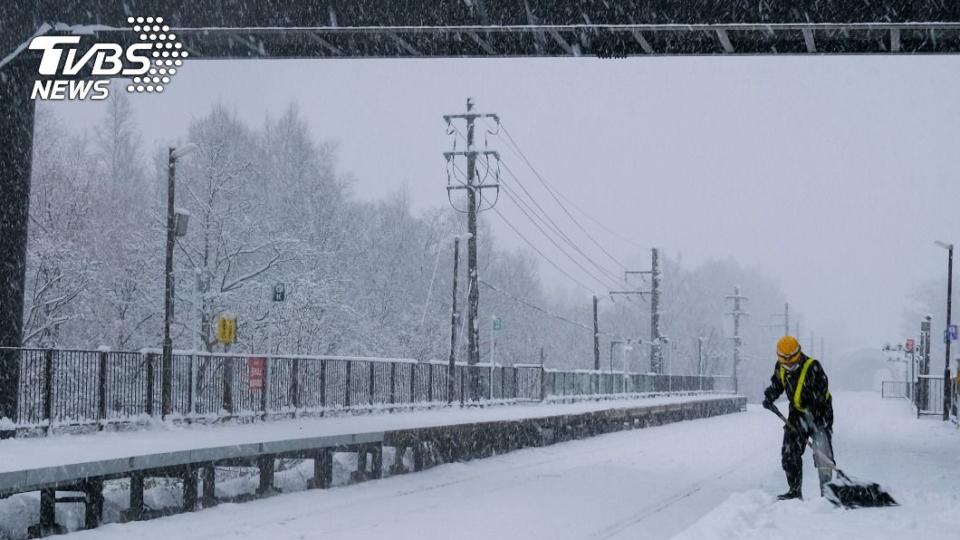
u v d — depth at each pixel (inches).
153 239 1521.9
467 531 459.5
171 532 453.7
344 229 2161.7
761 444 1151.0
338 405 1036.5
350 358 1060.5
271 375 923.4
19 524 476.4
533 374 1616.6
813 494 563.5
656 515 522.6
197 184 1863.9
